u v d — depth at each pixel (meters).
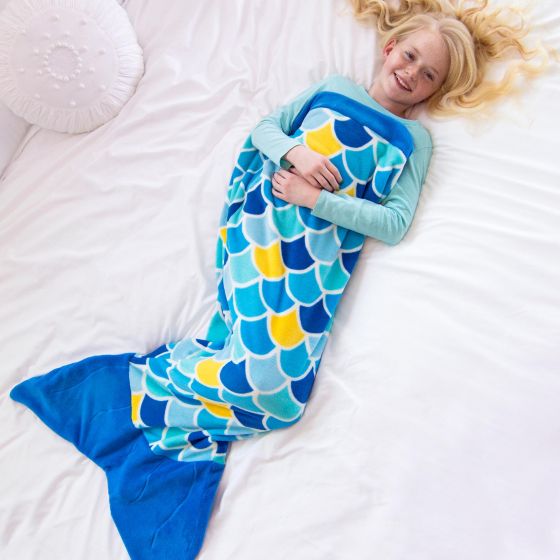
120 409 0.95
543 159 0.94
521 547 0.76
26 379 0.97
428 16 1.09
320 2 1.15
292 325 0.92
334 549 0.80
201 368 0.92
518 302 0.85
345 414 0.88
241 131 1.13
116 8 1.09
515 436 0.79
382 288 0.95
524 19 1.04
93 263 1.06
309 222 0.99
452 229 0.94
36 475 0.90
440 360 0.85
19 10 1.02
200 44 1.15
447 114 1.07
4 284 1.04
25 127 1.15
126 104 1.14
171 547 0.82
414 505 0.80
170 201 1.10
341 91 1.07
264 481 0.87
